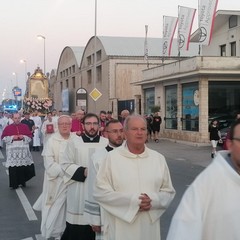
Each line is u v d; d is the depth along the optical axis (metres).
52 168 6.28
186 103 27.42
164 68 30.19
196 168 16.12
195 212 2.58
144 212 3.97
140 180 4.03
